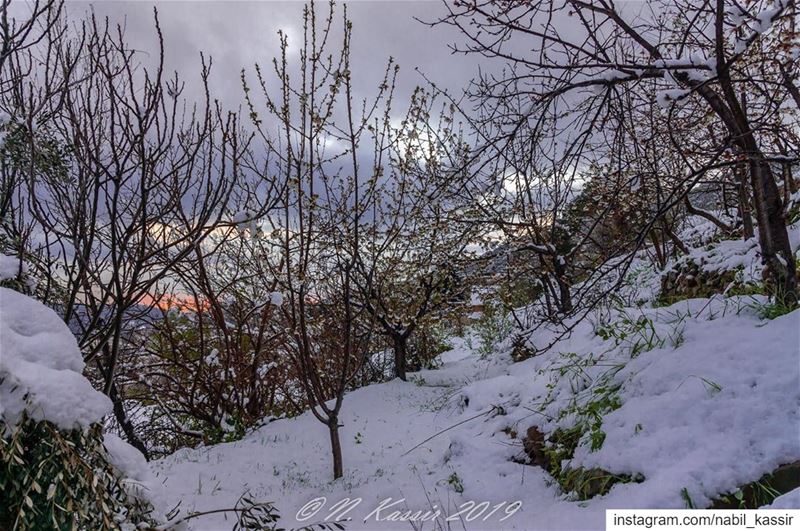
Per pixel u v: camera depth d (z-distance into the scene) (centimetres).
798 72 457
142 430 888
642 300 877
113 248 375
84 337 385
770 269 445
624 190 585
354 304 894
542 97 415
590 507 363
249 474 620
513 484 463
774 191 441
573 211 902
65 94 389
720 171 689
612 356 532
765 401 354
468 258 959
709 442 348
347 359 611
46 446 230
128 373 834
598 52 413
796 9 412
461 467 530
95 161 370
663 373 430
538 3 393
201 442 864
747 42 346
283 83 568
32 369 233
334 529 459
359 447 680
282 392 955
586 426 443
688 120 518
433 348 1209
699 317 504
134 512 280
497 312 1088
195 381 827
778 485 308
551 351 735
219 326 851
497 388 705
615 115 445
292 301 609
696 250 832
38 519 229
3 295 253
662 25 477
